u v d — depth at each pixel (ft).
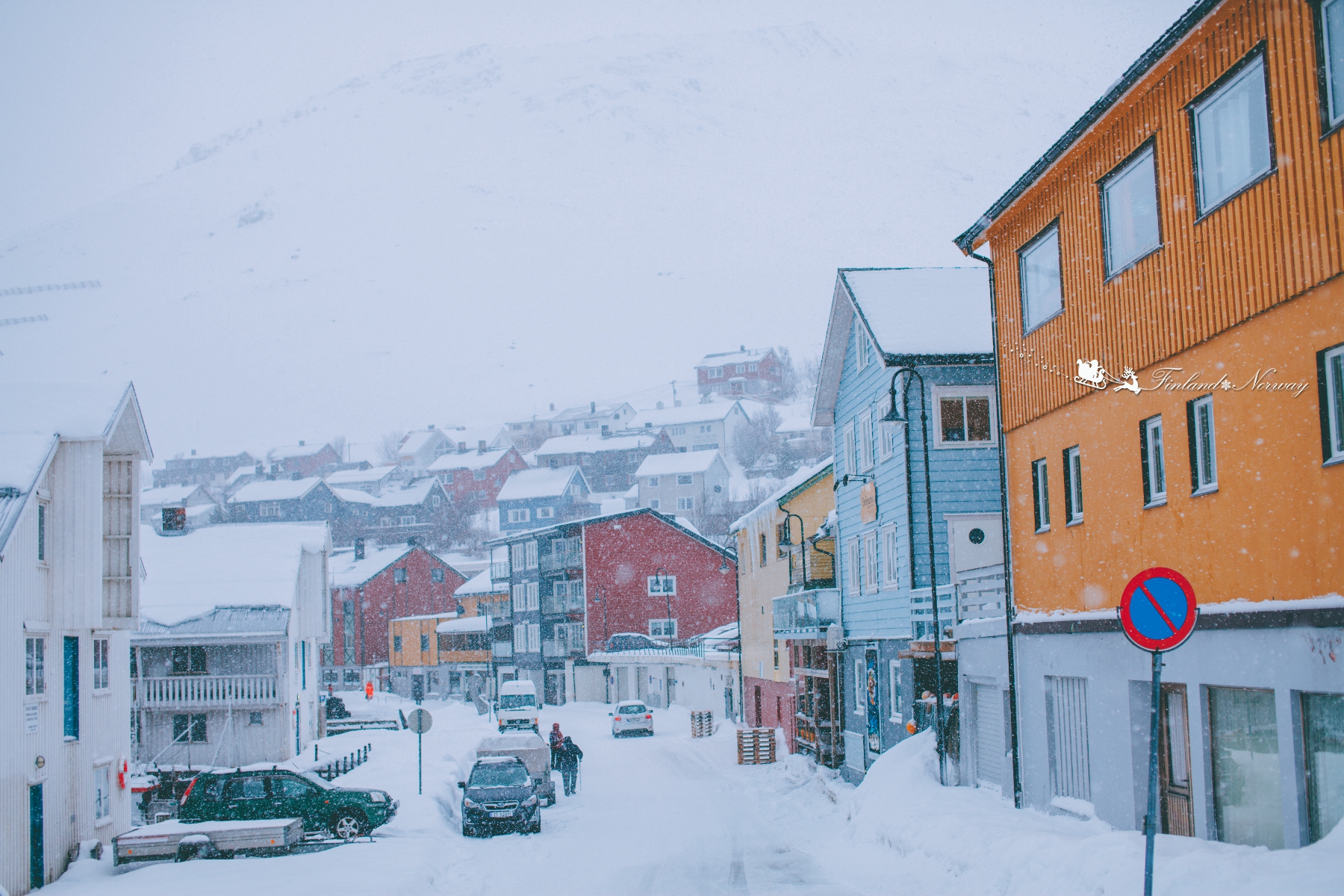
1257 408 36.24
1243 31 36.22
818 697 104.37
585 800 91.91
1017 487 56.75
